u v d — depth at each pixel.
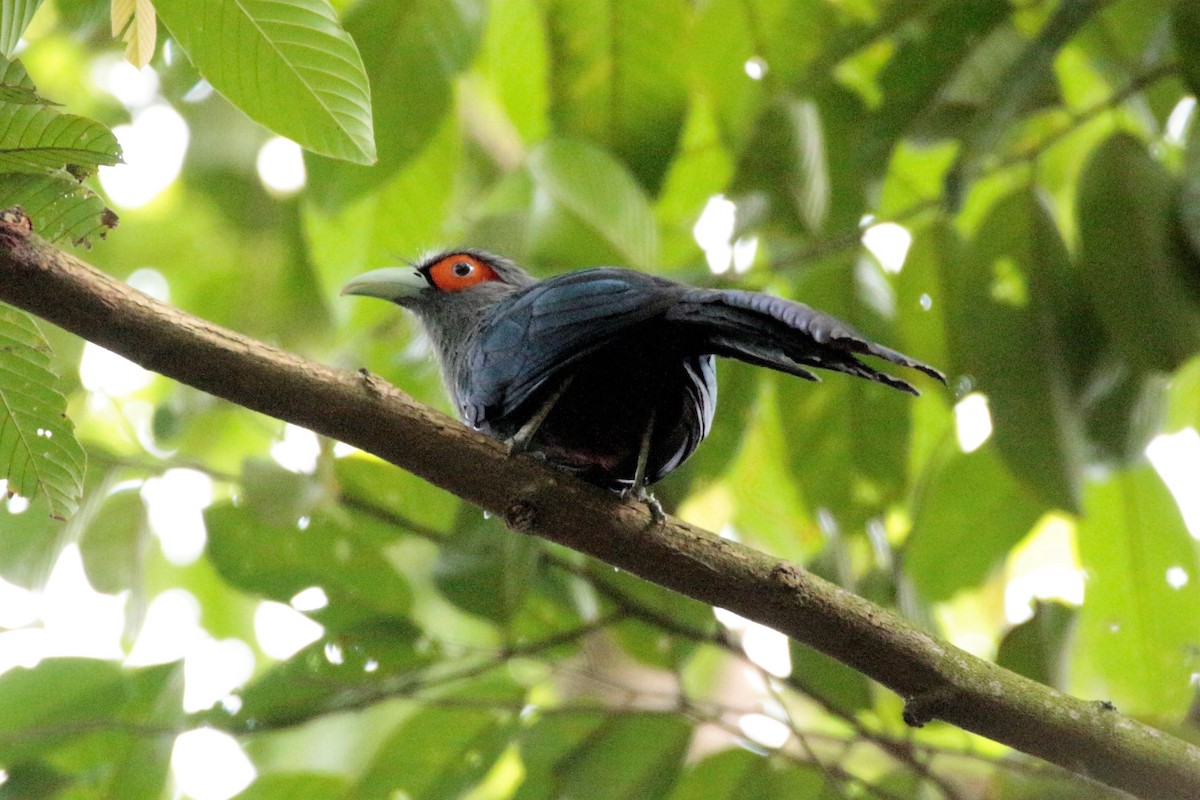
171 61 11.76
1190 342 9.67
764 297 6.91
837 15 11.70
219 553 9.95
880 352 6.01
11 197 6.17
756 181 10.54
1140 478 11.03
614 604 10.59
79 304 6.32
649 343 7.73
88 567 10.05
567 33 11.50
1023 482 10.09
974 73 10.09
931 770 10.01
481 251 10.70
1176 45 9.70
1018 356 10.32
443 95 10.71
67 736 9.48
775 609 7.05
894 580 10.81
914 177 12.95
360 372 6.93
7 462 6.52
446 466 7.10
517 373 8.13
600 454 8.41
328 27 6.07
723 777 9.68
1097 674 11.22
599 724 9.94
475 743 9.90
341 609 9.91
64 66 17.55
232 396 6.68
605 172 10.38
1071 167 12.59
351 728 14.31
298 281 15.39
